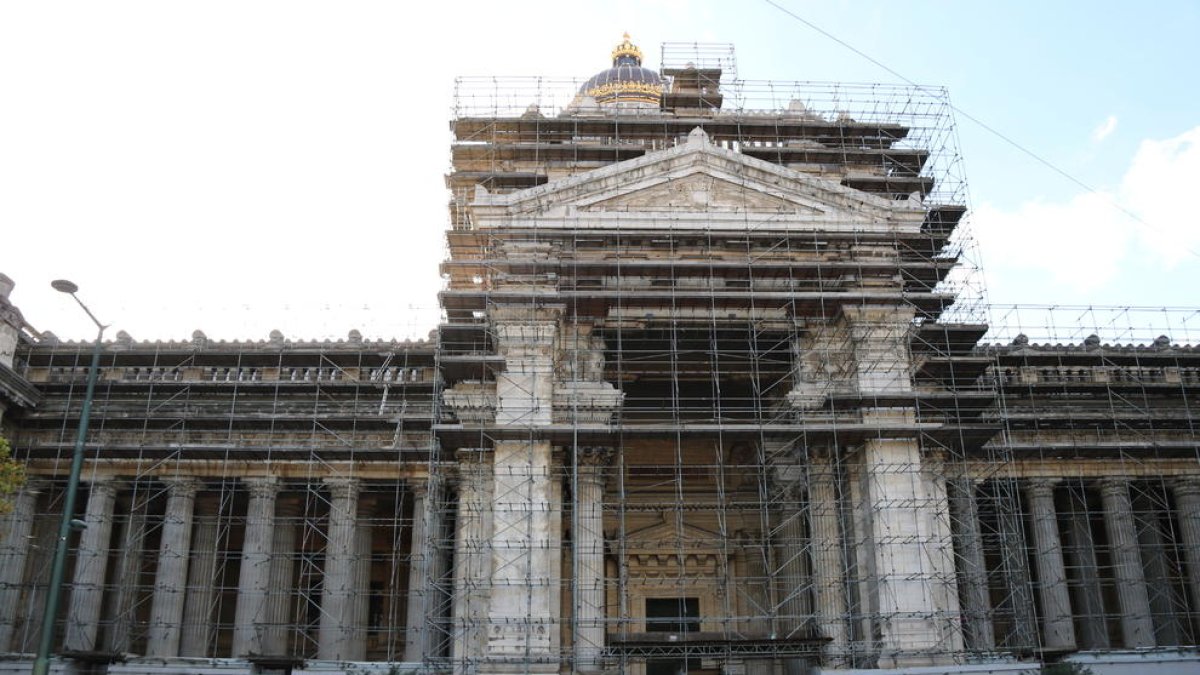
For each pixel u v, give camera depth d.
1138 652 53.34
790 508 55.00
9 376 55.75
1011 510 57.38
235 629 55.22
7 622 54.53
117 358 60.66
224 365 61.31
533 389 50.72
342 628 54.97
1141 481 62.69
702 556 61.34
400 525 59.25
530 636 47.25
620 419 50.47
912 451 50.81
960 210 63.59
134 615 58.19
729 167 55.53
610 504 51.72
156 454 57.44
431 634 54.97
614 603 60.12
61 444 56.75
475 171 64.38
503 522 48.78
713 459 63.16
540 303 51.84
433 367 61.59
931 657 48.12
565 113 67.69
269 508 57.59
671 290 52.50
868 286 54.28
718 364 58.66
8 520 56.47
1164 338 66.38
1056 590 58.62
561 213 53.94
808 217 54.69
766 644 49.31
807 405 52.19
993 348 62.94
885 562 49.16
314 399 60.62
